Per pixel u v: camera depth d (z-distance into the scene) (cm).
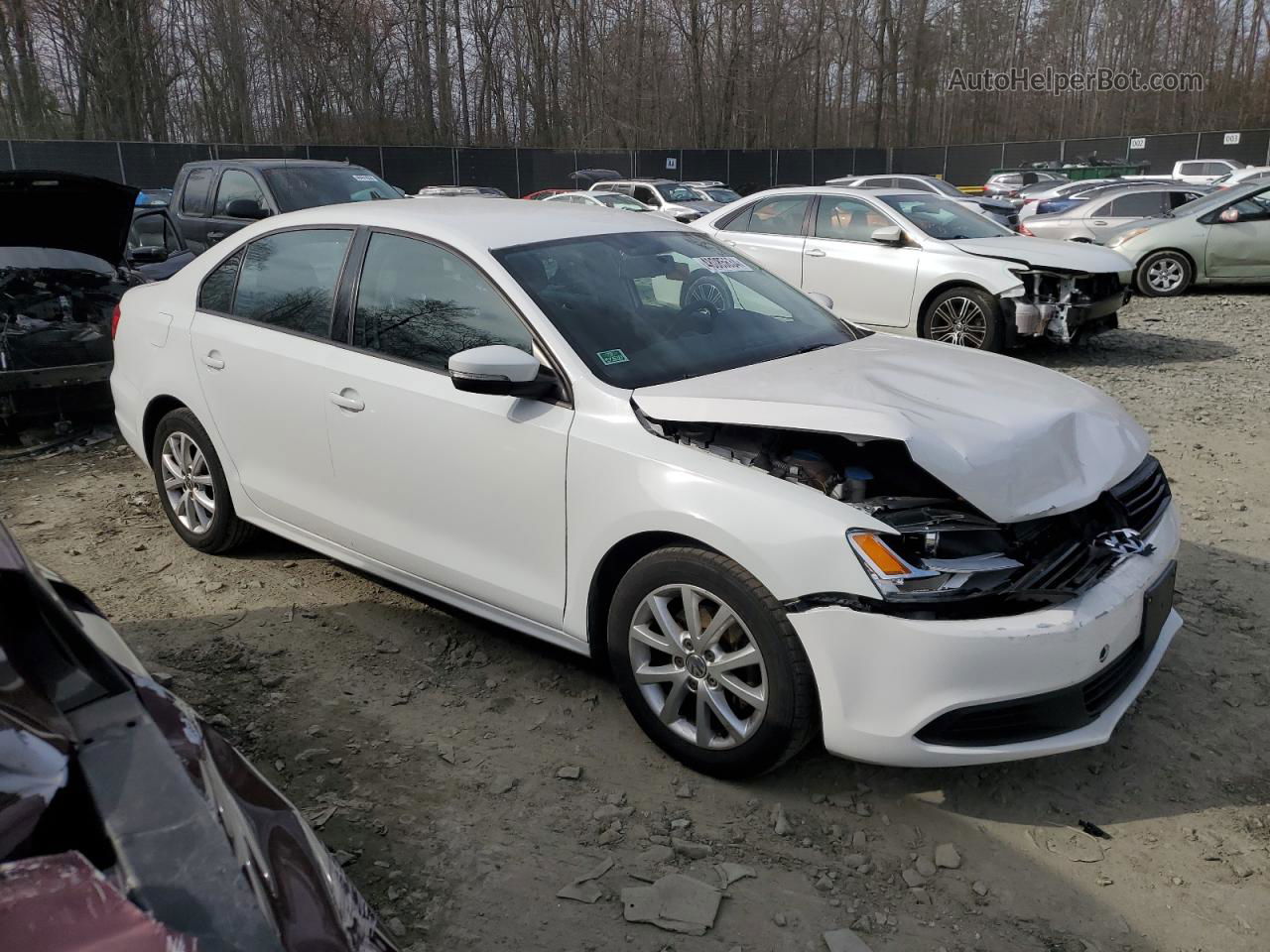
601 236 390
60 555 479
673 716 309
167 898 132
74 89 3625
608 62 4622
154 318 473
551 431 320
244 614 417
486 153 3528
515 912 255
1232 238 1318
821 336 395
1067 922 254
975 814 296
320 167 1091
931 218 956
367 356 378
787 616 273
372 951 157
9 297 648
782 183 4191
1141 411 743
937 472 268
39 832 139
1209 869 273
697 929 249
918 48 5200
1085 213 1659
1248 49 5025
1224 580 448
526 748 324
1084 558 292
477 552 351
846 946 244
